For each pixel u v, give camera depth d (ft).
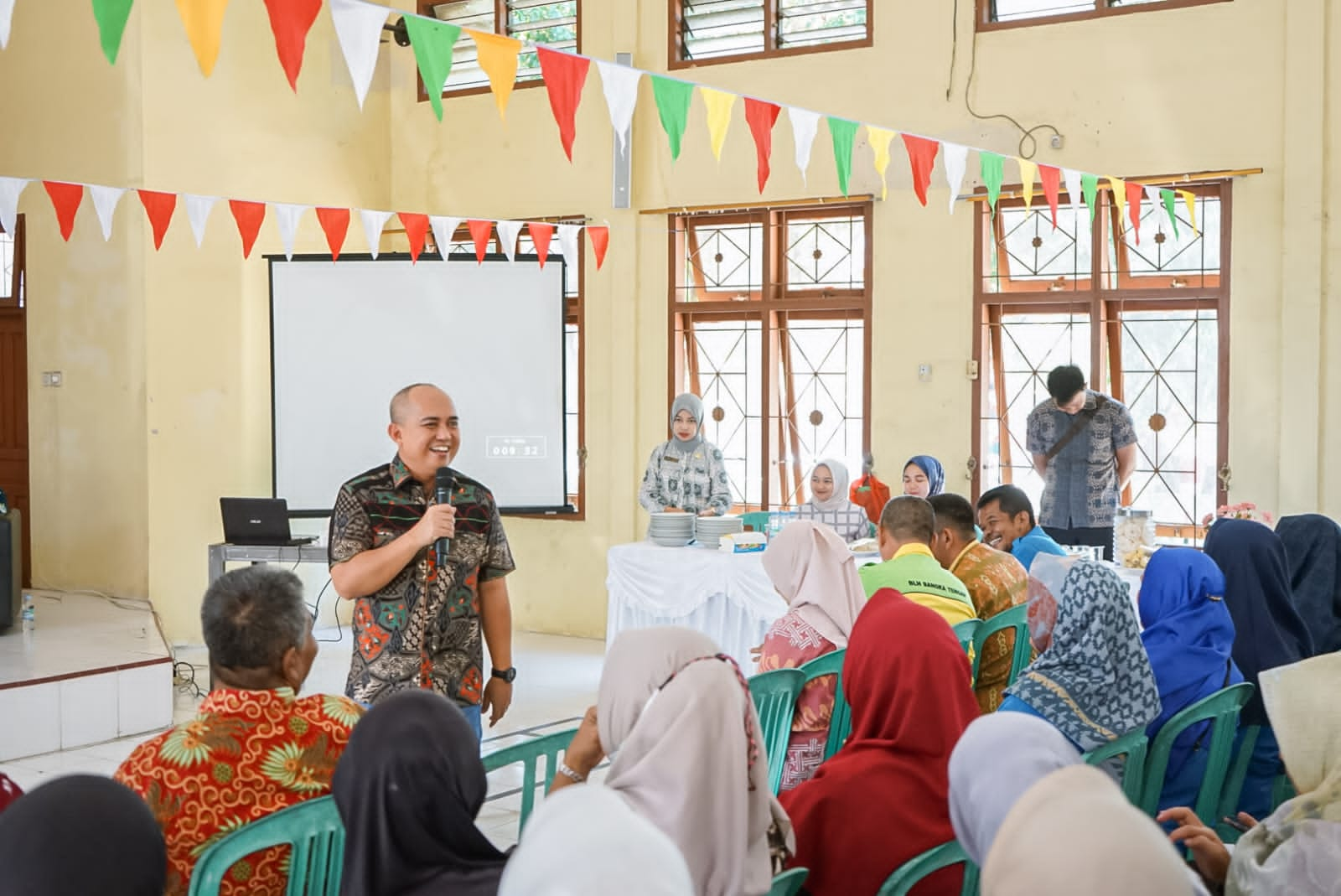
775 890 5.97
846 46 22.52
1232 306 19.74
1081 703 7.85
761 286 23.62
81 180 23.54
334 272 22.82
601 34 24.50
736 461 24.07
